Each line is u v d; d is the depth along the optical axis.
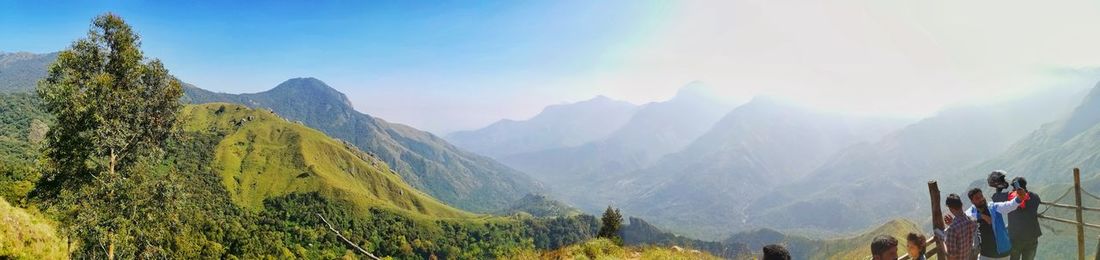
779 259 6.86
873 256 7.07
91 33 28.12
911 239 7.57
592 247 24.58
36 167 27.62
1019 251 10.68
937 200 9.14
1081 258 11.16
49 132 27.47
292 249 165.50
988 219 10.20
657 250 24.05
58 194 27.23
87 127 27.58
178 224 32.09
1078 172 11.27
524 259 25.70
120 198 27.52
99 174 27.77
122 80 29.61
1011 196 10.99
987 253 10.20
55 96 26.52
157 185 29.61
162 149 32.75
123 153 30.33
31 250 13.62
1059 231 13.77
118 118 28.75
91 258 25.70
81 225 25.08
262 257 147.25
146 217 28.80
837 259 155.50
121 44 29.03
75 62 28.05
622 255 23.70
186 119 33.28
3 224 13.09
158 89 31.28
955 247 8.48
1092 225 10.78
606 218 32.38
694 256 23.97
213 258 117.56
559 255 24.47
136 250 28.53
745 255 25.27
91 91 27.42
